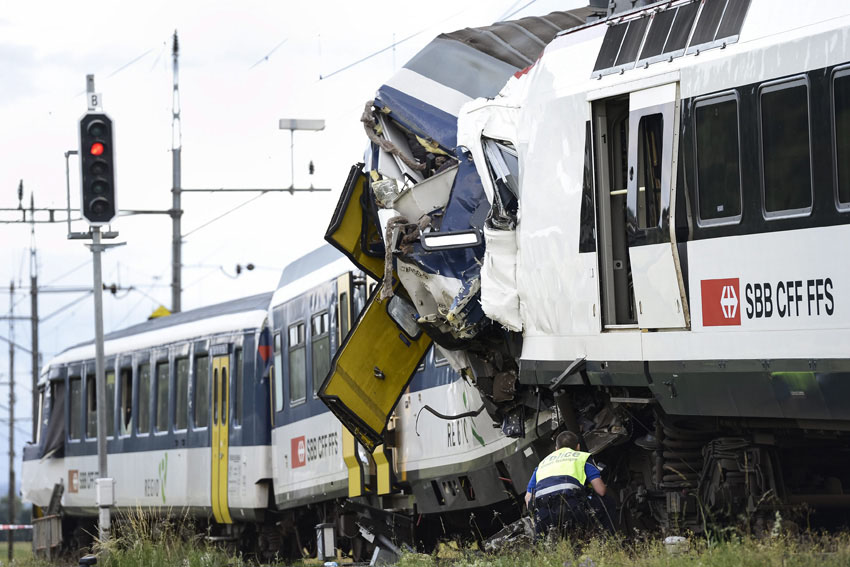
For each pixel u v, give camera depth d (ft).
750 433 124.88
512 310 144.77
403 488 206.80
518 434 156.35
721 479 126.82
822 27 111.04
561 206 138.00
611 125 135.33
